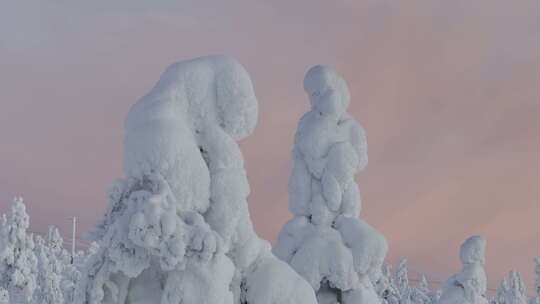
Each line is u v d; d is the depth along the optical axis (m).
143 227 5.02
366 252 11.41
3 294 47.16
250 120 6.22
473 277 16.62
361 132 13.27
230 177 5.89
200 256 5.29
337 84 13.52
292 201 12.99
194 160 5.47
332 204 12.48
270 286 6.25
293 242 12.39
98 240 5.59
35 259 52.41
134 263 5.29
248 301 6.33
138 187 5.54
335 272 11.36
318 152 12.87
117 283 5.52
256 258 6.50
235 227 6.09
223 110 6.12
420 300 52.97
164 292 5.37
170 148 5.35
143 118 5.69
